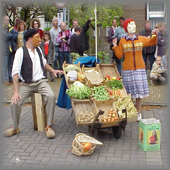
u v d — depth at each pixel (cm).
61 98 566
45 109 545
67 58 972
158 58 878
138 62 549
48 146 472
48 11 1384
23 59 511
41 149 461
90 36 927
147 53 931
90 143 429
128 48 543
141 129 454
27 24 1412
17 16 1371
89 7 1227
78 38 869
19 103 508
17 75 503
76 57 1010
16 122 515
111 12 1188
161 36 907
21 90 519
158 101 705
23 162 419
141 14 1202
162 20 1197
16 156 438
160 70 876
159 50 916
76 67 566
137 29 1216
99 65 582
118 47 553
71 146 456
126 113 481
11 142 489
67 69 560
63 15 1090
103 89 523
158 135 446
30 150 458
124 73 559
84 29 881
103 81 543
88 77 549
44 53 912
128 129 541
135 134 516
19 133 531
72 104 502
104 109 502
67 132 532
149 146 445
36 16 1434
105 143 479
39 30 928
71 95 507
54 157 433
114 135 501
